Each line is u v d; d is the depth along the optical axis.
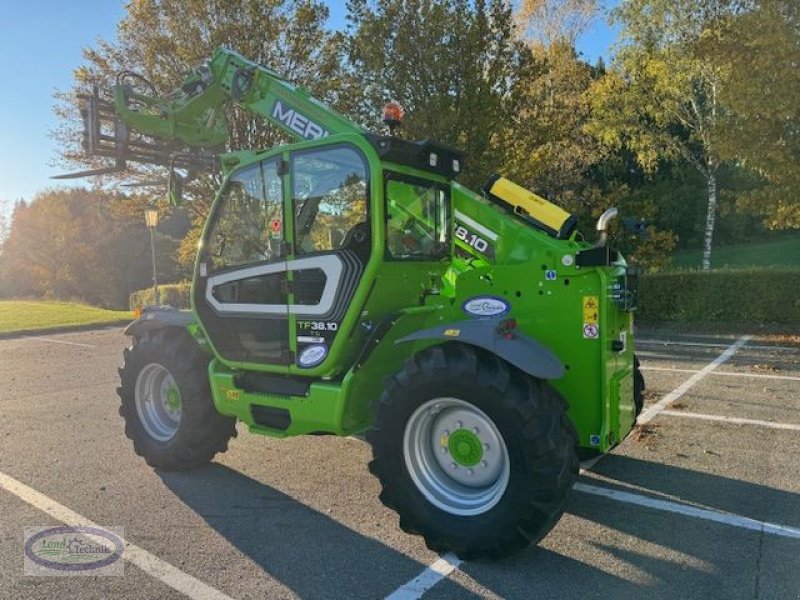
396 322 3.90
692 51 13.02
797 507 3.96
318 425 3.97
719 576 3.15
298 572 3.27
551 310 3.71
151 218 16.73
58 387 8.27
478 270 3.95
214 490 4.43
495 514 3.26
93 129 5.52
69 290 45.12
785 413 6.10
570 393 3.69
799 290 12.57
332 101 17.05
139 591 3.09
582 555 3.41
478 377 3.28
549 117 14.26
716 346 10.69
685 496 4.17
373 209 3.77
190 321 4.88
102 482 4.60
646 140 21.25
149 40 17.08
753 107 11.20
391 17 12.90
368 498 4.27
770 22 10.75
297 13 17.20
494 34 13.38
